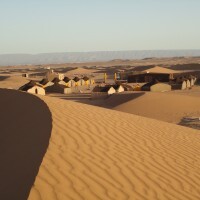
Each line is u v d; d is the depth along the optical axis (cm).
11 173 713
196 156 1036
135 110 4144
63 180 670
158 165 882
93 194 643
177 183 784
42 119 1087
